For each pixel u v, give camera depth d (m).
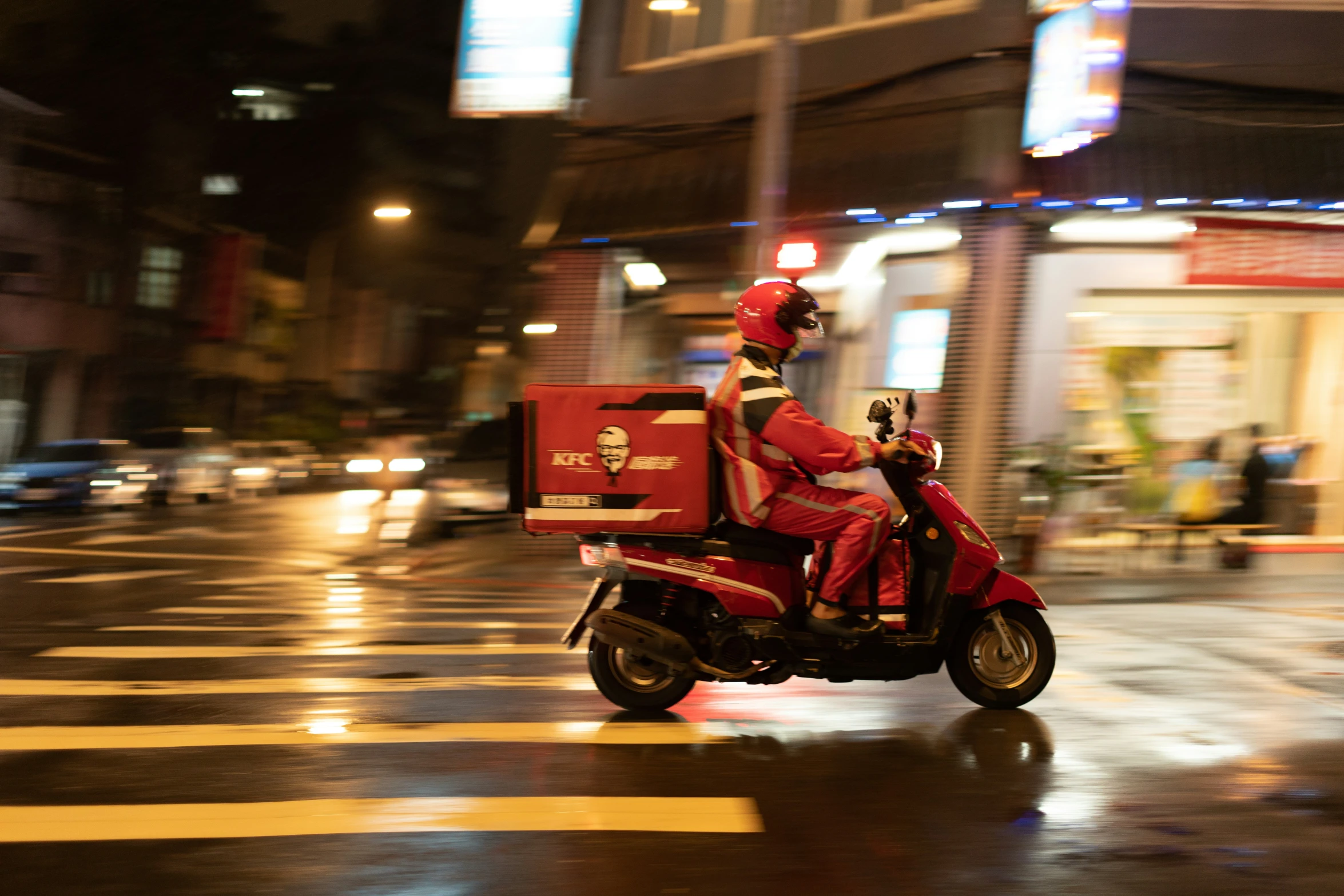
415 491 18.19
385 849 3.87
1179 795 4.49
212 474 26.86
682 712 5.82
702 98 15.96
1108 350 13.72
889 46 14.69
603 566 5.74
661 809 4.30
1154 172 13.08
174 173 42.09
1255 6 13.16
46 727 5.45
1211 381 13.77
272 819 4.16
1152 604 10.12
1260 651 7.49
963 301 13.80
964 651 5.88
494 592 11.59
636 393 5.59
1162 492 13.80
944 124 14.11
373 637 8.23
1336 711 5.81
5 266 34.00
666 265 16.22
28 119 35.19
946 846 3.95
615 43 16.64
